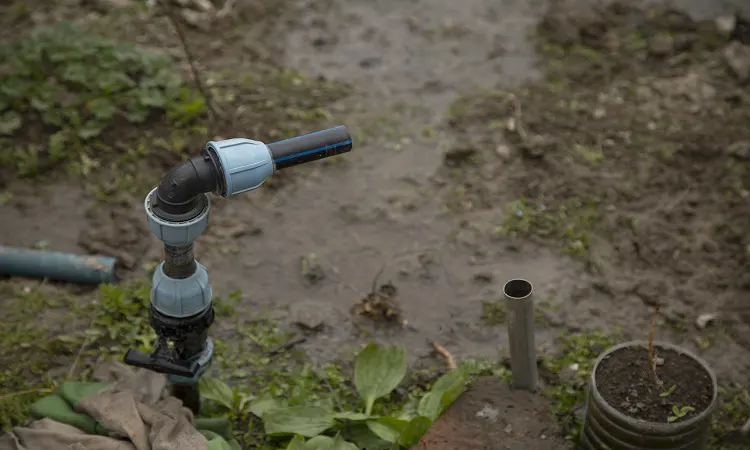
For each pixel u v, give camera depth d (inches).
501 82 103.2
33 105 94.7
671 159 95.3
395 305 84.5
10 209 89.8
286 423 74.7
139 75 99.0
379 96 101.5
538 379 79.3
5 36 104.0
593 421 71.4
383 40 107.5
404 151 96.4
